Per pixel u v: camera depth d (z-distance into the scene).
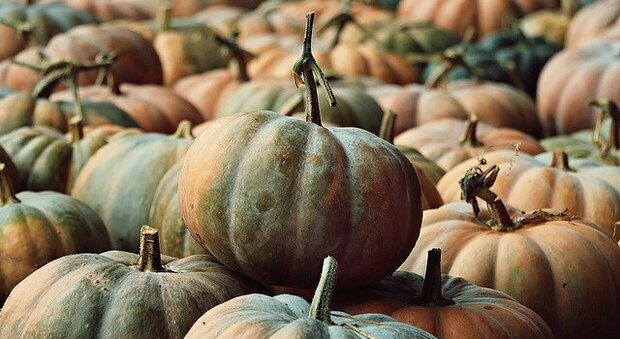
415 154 6.52
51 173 6.22
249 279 4.21
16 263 4.93
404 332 3.37
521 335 4.00
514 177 5.79
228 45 9.27
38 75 8.72
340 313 3.49
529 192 5.68
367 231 3.95
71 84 7.25
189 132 6.11
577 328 4.67
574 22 11.69
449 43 11.60
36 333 3.81
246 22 12.01
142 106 8.00
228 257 4.07
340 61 10.01
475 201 4.91
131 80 9.25
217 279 4.09
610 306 4.73
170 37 10.80
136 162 5.85
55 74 7.32
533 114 9.32
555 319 4.64
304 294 4.48
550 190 5.68
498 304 4.16
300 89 8.34
